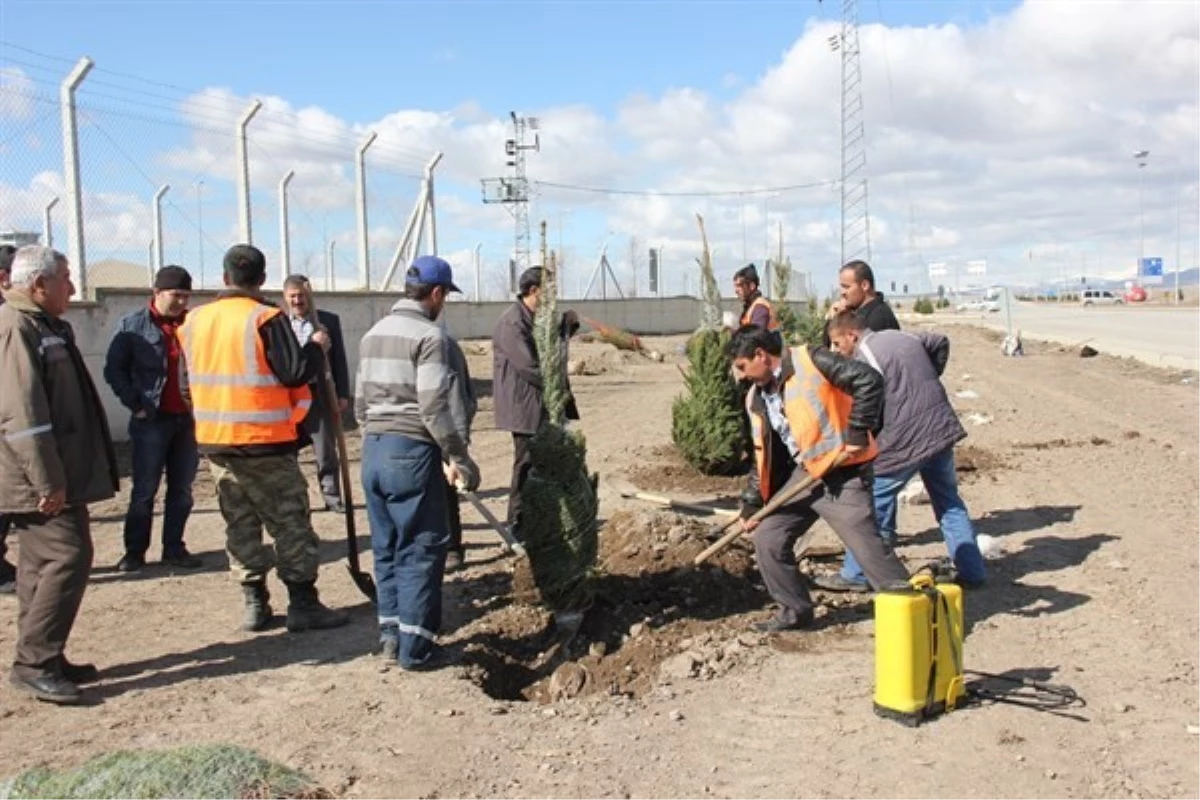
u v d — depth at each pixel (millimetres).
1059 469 10555
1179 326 42750
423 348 5172
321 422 9047
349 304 19125
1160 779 4047
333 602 6582
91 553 5031
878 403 5230
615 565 6781
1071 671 5145
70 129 12500
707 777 4145
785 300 12992
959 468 10719
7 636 5918
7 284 6297
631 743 4480
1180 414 14828
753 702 4910
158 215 14031
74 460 4879
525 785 4078
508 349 7180
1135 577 6664
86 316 12844
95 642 5816
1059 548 7422
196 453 7574
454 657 5551
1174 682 4988
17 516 4875
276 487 5863
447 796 3977
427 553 5316
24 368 4668
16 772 4125
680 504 8656
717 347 10289
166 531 7516
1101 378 20953
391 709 4832
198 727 4617
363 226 19906
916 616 4551
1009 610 6086
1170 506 8688
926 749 4336
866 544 5414
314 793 3400
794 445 5520
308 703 4906
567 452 5824
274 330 5668
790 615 5836
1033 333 39625
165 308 7332
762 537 5754
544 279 5918
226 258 5766
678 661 5375
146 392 7223
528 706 4961
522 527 5852
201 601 6633
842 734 4512
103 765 3430
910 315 70125
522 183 46562
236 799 3246
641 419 15836
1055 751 4293
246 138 15336
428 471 5273
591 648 5754
